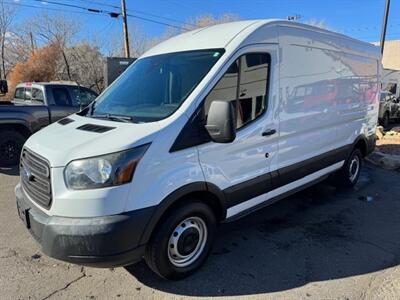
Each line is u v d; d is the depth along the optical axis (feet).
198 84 11.65
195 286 11.51
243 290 11.33
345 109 19.21
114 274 12.07
